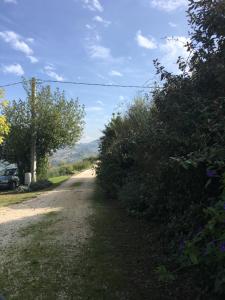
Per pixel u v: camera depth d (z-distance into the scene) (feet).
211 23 17.38
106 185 49.16
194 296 15.01
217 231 10.28
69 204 46.70
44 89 84.69
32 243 25.88
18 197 60.49
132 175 38.42
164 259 19.17
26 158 87.71
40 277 18.92
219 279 10.32
